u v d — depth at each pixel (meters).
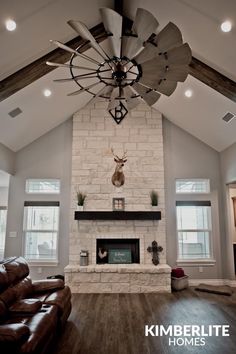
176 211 6.31
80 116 6.40
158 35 2.38
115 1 4.05
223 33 3.63
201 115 5.68
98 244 6.04
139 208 6.06
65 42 4.28
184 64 2.59
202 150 6.51
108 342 3.15
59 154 6.39
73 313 4.14
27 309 2.79
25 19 3.52
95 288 5.39
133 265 5.66
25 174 6.30
